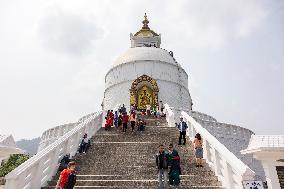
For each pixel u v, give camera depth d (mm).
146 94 39594
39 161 10914
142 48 45500
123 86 40688
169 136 17828
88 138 17250
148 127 20688
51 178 11875
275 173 9672
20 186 9523
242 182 8367
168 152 10758
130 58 42938
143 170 12148
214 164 11891
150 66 41281
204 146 13711
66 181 8828
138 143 15961
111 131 19891
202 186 10398
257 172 29766
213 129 30484
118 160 13414
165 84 40344
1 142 11195
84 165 12891
